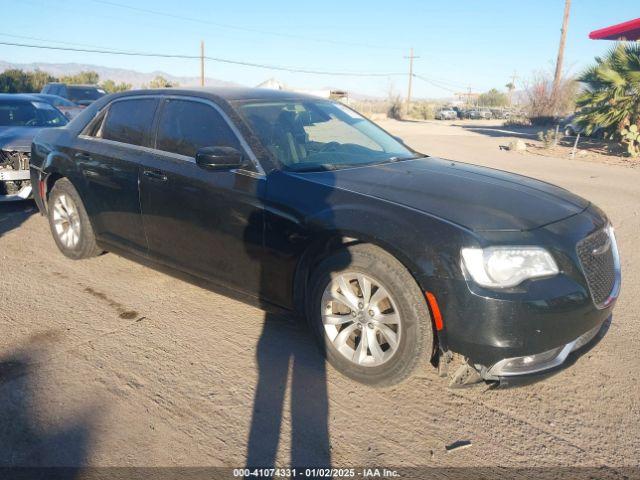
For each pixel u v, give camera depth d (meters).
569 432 2.85
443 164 4.11
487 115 57.22
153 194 4.09
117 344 3.63
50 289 4.53
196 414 2.91
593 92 18.66
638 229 7.05
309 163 3.69
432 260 2.80
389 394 3.14
